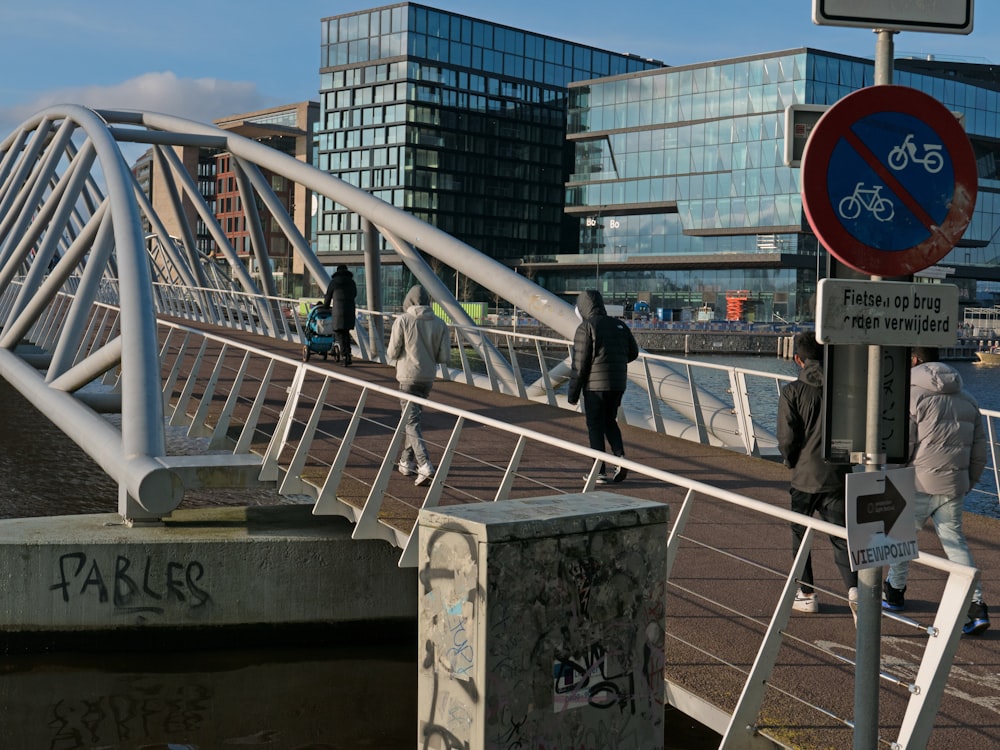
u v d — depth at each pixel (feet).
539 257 281.54
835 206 11.27
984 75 272.92
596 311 33.30
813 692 16.75
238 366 63.72
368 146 289.12
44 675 30.32
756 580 23.16
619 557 12.25
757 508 16.35
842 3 11.48
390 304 286.87
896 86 11.43
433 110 286.25
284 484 31.48
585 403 33.35
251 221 92.58
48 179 66.74
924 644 19.22
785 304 243.60
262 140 364.79
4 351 52.42
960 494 21.52
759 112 239.30
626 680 12.35
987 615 19.99
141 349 35.68
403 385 32.32
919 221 11.59
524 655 11.48
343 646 33.09
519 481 32.99
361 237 288.71
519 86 301.63
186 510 36.52
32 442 79.87
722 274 253.44
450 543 11.62
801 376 21.56
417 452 31.89
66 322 44.96
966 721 15.79
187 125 91.76
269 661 31.76
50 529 33.37
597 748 12.10
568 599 11.82
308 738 25.89
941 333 11.85
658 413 45.24
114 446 34.35
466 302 283.79
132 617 32.04
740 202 243.19
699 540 26.50
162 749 25.16
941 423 21.59
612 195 266.36
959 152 11.68
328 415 45.03
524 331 246.68
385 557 33.53
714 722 16.15
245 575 32.48
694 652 18.70
